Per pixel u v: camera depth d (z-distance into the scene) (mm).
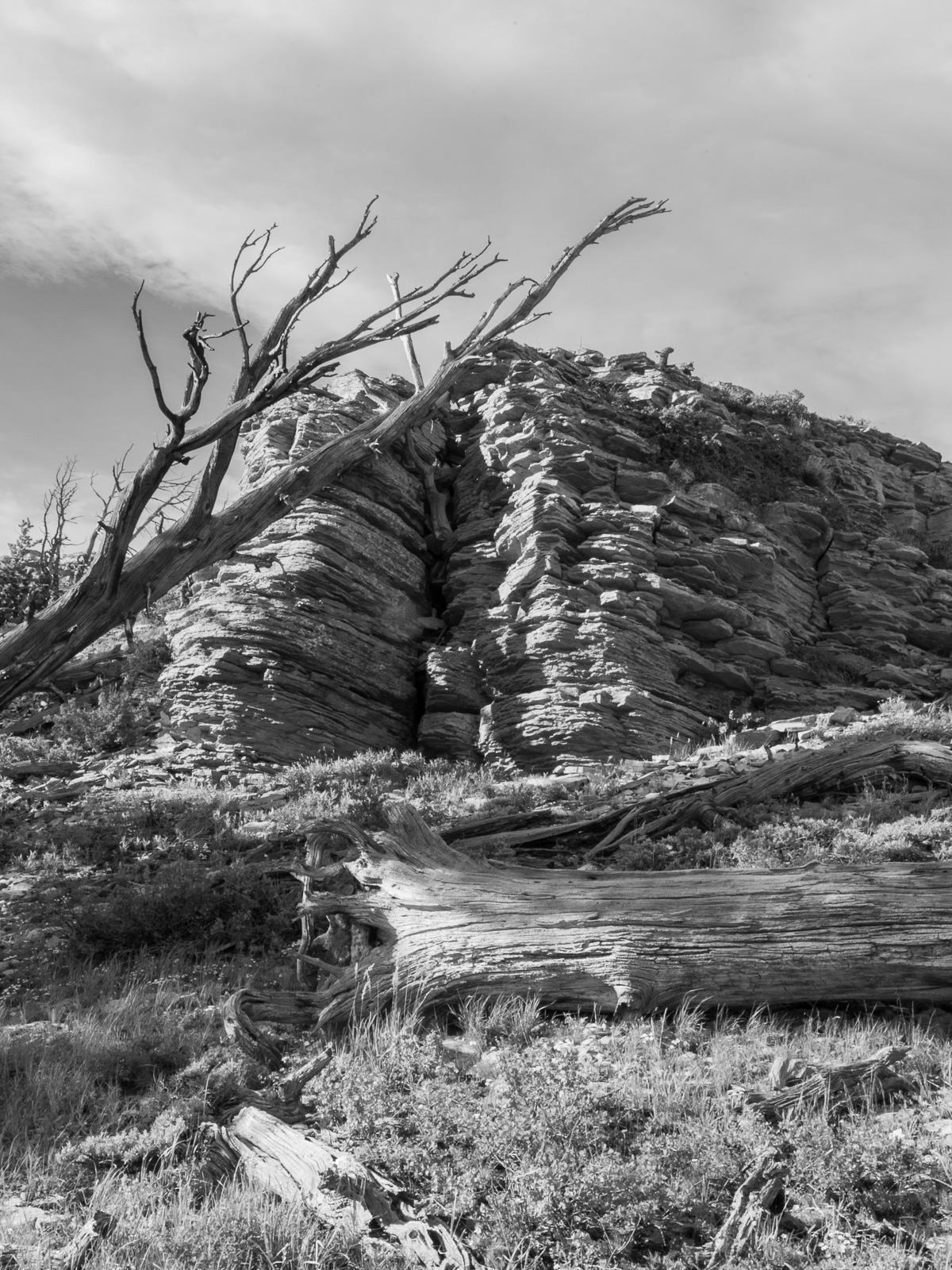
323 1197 5398
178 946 10922
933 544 37656
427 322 14422
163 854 14820
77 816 17656
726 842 13562
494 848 14070
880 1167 5520
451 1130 6098
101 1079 7508
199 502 13688
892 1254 4707
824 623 31172
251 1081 7496
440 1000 8930
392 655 26594
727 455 34094
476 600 27516
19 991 9914
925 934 8648
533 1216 5078
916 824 13883
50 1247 5086
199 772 21891
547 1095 6180
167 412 12547
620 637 25234
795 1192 5363
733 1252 4852
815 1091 6480
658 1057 7402
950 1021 8469
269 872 13023
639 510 28656
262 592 25375
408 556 28656
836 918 8805
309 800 17812
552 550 26984
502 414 31219
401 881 9852
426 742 25422
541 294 20828
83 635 12906
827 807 15859
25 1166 6102
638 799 15969
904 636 30859
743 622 27594
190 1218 5242
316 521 26578
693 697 26125
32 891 13195
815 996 8672
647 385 36000
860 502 36281
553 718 23734
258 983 9789
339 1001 8812
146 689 25031
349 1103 6613
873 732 19672
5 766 21109
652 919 8938
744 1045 7777
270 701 23781
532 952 8859
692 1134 5895
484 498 30109
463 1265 4691
